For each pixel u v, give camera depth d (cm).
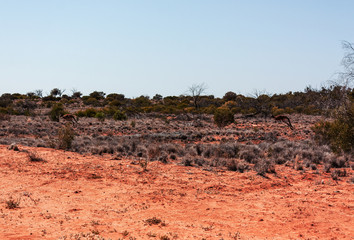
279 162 1709
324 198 1053
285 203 991
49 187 1103
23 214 820
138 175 1308
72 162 1505
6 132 2973
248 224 811
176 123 4781
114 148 1981
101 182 1190
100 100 10738
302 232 762
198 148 1991
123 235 702
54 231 706
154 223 793
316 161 1730
